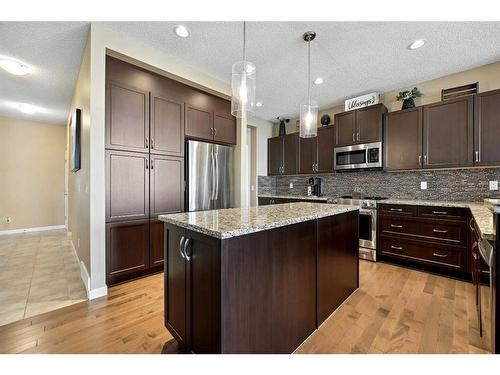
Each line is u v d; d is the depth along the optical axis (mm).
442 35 2254
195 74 3012
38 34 2234
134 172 2570
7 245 3984
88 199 2207
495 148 2537
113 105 2414
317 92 3691
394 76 3133
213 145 3461
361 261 3223
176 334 1436
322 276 1756
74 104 3510
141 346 1502
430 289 2328
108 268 2367
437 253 2707
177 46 2488
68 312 1903
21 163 5105
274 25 2139
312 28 2172
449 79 3090
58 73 3004
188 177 3150
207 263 1159
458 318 1812
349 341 1555
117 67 2443
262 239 1258
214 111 3504
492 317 1142
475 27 2129
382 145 3420
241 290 1146
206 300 1168
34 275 2672
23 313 1882
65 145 5621
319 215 1646
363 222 3309
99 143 2191
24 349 1470
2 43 2369
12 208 5000
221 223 1255
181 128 3043
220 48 2518
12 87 3422
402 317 1836
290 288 1444
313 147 4402
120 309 1952
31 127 5215
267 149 5230
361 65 2838
